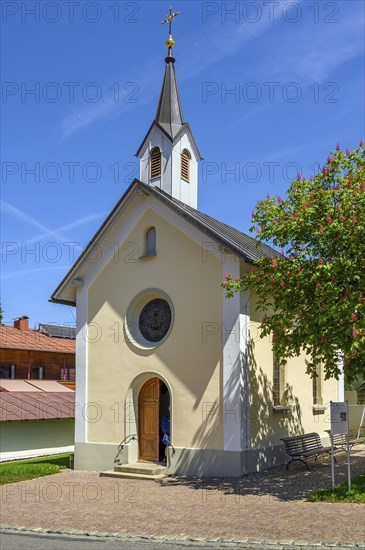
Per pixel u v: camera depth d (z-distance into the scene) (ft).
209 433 58.29
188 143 76.28
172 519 40.37
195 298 61.46
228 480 54.70
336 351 51.78
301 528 35.96
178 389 61.05
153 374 63.52
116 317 67.46
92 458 66.13
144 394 65.57
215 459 57.36
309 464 62.75
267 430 61.41
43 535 37.91
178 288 62.95
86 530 38.63
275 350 51.42
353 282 47.55
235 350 57.98
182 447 59.67
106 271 69.15
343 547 31.99
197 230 62.03
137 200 67.15
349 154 50.98
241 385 57.26
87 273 70.64
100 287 69.36
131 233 67.72
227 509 42.39
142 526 38.93
